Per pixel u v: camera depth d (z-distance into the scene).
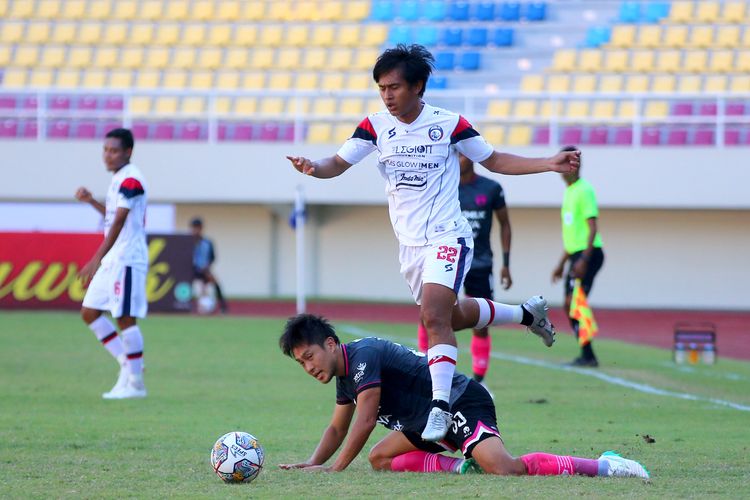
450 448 16.98
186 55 81.75
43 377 32.31
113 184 28.17
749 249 71.69
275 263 76.31
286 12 84.75
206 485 15.27
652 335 54.91
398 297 75.75
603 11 80.56
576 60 77.69
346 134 73.56
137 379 28.06
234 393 28.98
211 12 85.25
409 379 16.50
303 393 29.09
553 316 65.88
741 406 27.14
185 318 58.28
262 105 77.38
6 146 71.75
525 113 75.06
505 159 18.03
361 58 80.50
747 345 50.28
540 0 82.06
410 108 17.70
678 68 76.31
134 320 28.19
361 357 16.27
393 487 14.91
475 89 78.00
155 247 60.53
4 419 23.50
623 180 68.12
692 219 72.00
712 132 70.50
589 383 32.16
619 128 71.62
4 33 84.19
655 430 22.56
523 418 24.50
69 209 71.75
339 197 70.31
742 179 67.44
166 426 22.70
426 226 17.81
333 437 17.20
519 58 78.62
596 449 19.67
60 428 22.17
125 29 84.19
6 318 55.22
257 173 70.81
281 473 16.38
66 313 59.16
